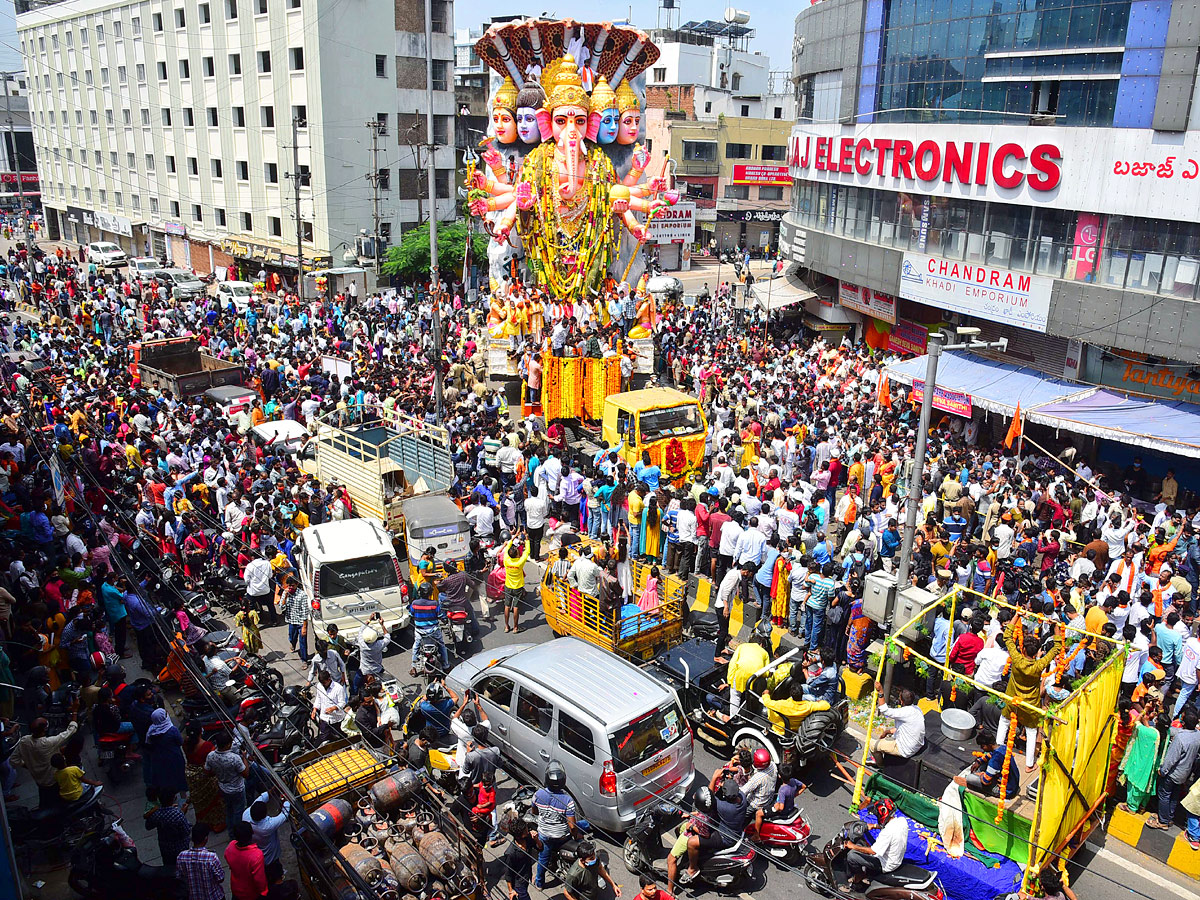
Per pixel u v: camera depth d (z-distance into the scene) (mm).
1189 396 22172
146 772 11086
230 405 25016
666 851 10938
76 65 73188
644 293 31328
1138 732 11008
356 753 11008
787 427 23922
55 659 12984
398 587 15594
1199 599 16938
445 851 9406
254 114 56406
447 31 58375
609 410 22062
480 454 21281
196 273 63469
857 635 14273
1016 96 26562
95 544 15672
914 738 10797
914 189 29422
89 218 77500
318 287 48125
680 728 11008
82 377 26906
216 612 16531
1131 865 10766
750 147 76938
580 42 30828
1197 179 20750
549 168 31047
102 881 8859
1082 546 18547
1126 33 22391
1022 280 25156
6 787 10727
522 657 11922
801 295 38562
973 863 9883
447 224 57344
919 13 30188
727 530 16500
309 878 9531
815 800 11828
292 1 51625
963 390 24797
